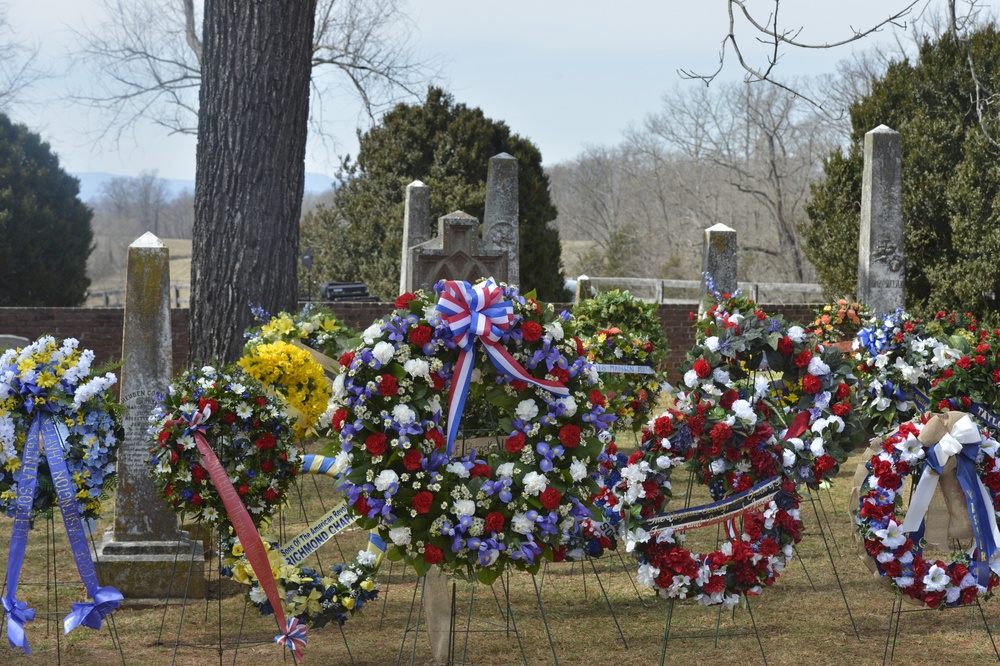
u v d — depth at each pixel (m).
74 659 4.64
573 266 48.34
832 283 15.98
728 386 4.54
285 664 4.58
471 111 19.83
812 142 35.84
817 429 4.50
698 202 38.97
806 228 16.55
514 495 3.98
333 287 19.00
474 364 4.10
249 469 4.59
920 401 6.22
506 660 4.67
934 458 4.38
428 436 3.95
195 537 5.61
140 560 5.52
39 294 17.09
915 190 14.82
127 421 5.54
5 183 16.75
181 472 4.50
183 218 83.81
